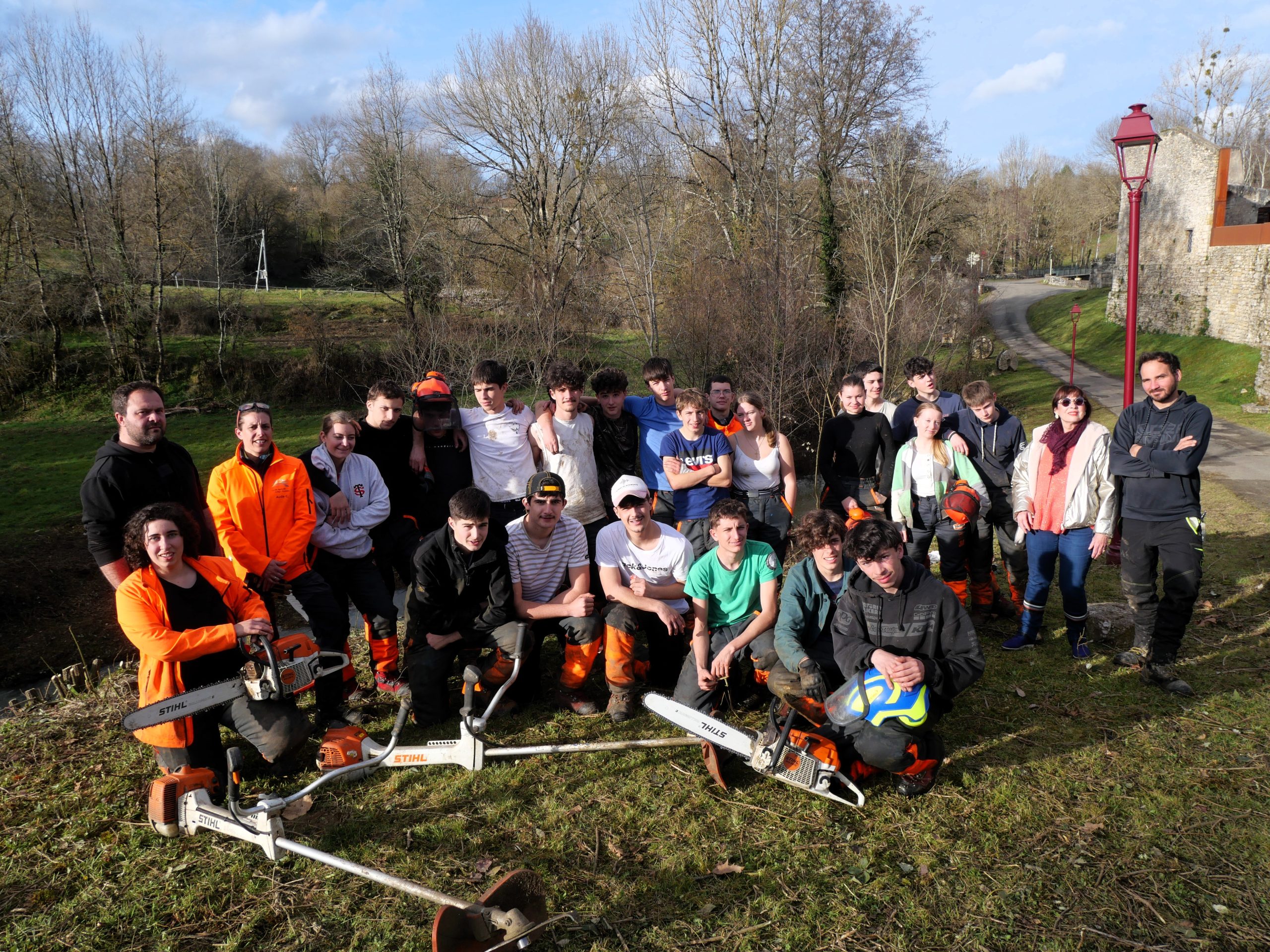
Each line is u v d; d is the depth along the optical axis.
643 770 3.88
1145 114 7.07
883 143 21.38
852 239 22.36
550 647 5.48
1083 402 4.84
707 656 4.24
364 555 4.81
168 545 3.61
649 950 2.74
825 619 4.09
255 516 4.29
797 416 16.53
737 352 17.62
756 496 5.58
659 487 5.73
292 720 3.81
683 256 22.30
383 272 28.53
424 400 5.19
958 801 3.57
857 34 25.41
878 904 2.93
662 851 3.26
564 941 2.78
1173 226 31.30
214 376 26.58
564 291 22.70
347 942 2.80
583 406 5.68
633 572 4.63
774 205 23.59
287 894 3.05
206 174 29.20
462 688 4.77
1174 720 4.21
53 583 13.23
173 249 27.16
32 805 3.67
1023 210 78.25
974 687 4.71
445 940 2.52
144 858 3.29
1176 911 2.85
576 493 5.45
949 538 5.43
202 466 20.55
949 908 2.91
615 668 4.36
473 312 23.58
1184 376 25.42
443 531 4.25
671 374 5.70
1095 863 3.12
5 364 25.12
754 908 2.93
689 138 27.53
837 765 3.43
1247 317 25.77
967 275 25.52
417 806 3.62
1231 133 54.66
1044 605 5.18
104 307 26.25
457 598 4.33
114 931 2.89
